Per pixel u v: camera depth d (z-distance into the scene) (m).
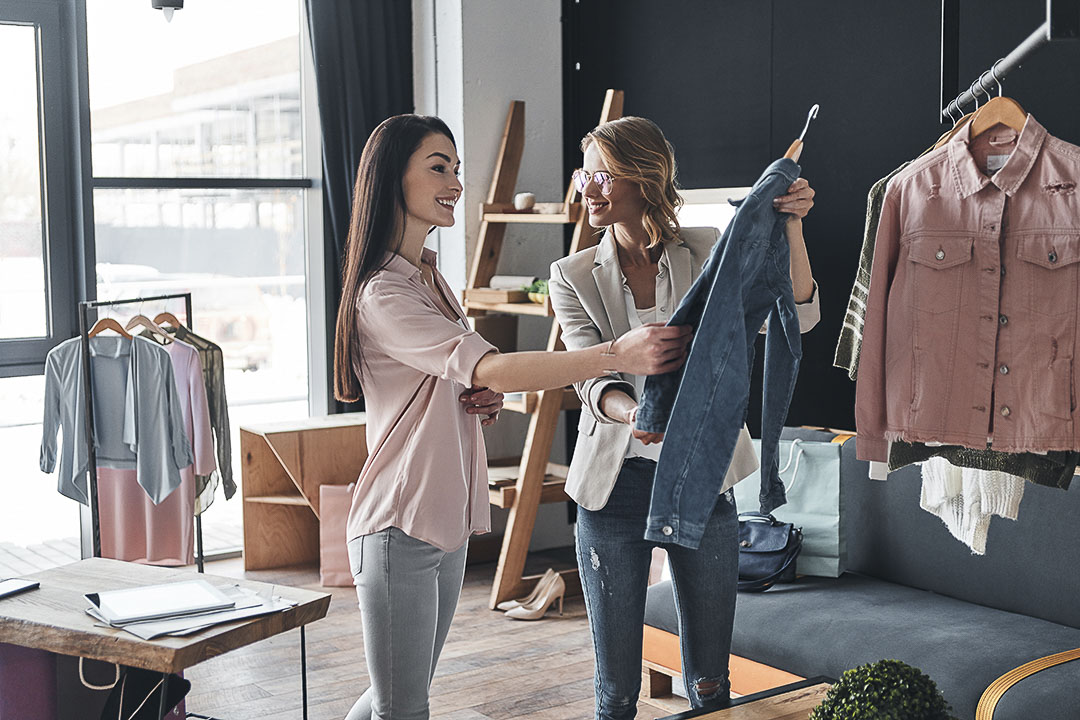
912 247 2.25
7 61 4.75
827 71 4.19
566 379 2.08
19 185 4.82
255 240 5.38
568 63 5.44
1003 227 2.16
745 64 4.52
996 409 2.17
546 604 4.50
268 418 5.49
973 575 3.30
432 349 2.20
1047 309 2.12
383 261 2.35
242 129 5.29
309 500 5.02
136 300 4.04
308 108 5.45
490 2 5.23
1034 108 3.54
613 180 2.42
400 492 2.28
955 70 2.54
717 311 1.90
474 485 2.47
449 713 3.53
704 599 2.46
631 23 5.07
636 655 2.55
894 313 2.28
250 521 5.22
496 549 5.44
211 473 4.19
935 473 2.61
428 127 2.35
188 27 5.12
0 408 4.84
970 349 2.19
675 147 4.88
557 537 5.66
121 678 2.53
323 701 3.62
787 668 3.10
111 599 2.49
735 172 4.60
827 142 4.21
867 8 4.04
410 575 2.29
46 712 2.62
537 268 5.46
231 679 3.82
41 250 4.89
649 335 1.99
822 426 4.23
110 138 4.97
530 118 5.39
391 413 2.32
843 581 3.54
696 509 1.90
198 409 4.11
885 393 2.30
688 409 1.90
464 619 4.52
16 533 4.92
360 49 5.21
